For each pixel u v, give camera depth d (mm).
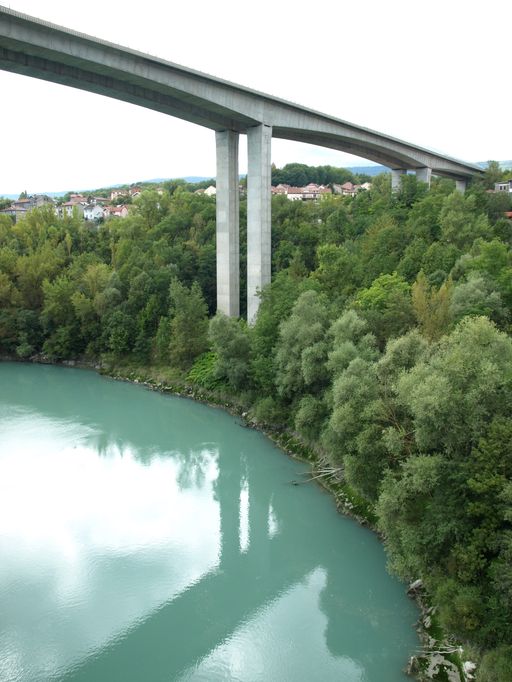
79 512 29641
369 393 25047
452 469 19344
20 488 32188
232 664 19375
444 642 19016
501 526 18000
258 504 30547
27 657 19734
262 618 21703
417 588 22312
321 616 21672
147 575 24375
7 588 23312
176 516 29438
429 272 43250
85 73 42406
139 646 20266
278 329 41250
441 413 19453
